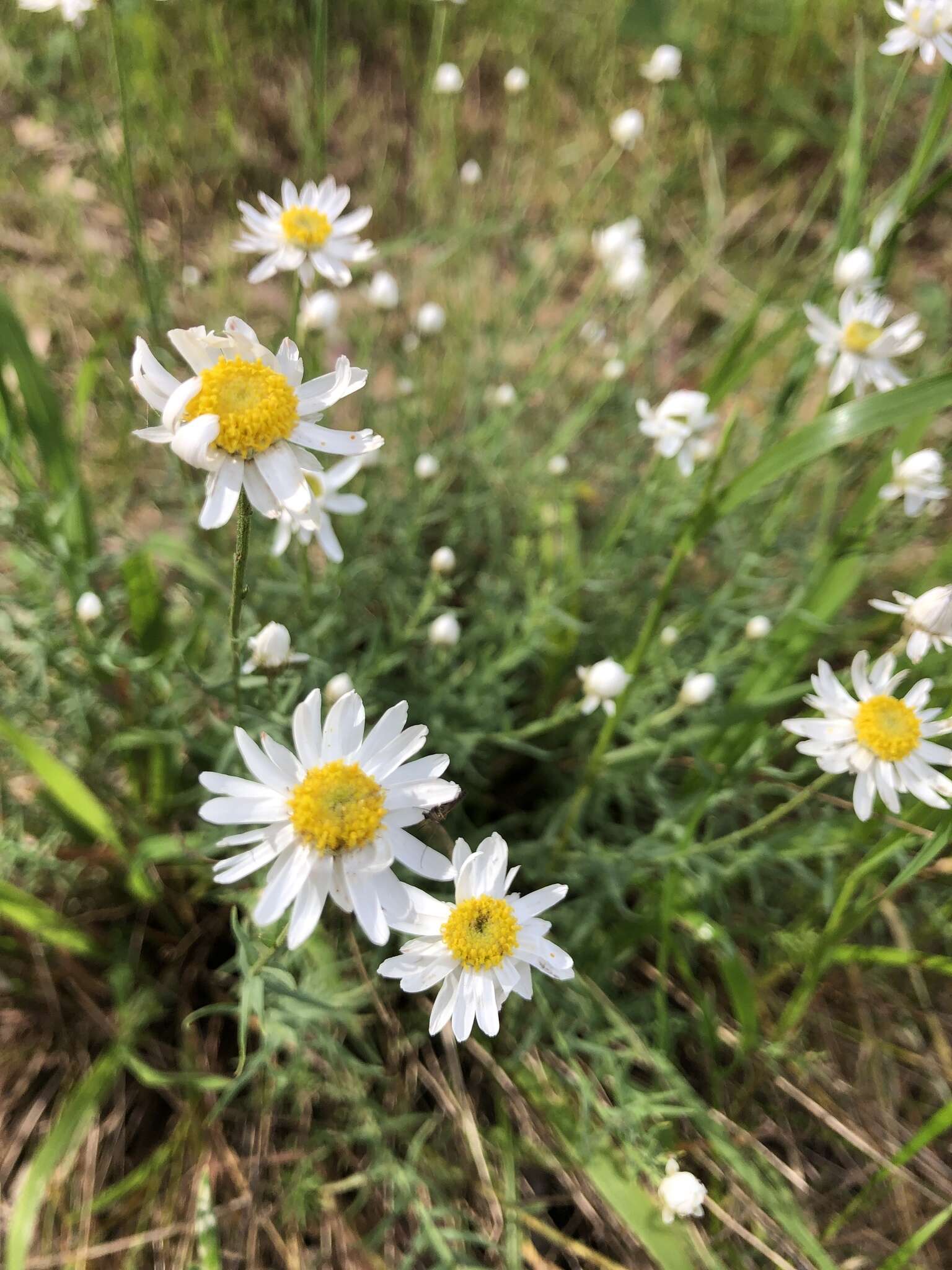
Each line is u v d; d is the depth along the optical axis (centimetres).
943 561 20
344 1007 16
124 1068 18
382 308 22
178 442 10
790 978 20
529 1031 17
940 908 20
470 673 22
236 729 11
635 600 24
